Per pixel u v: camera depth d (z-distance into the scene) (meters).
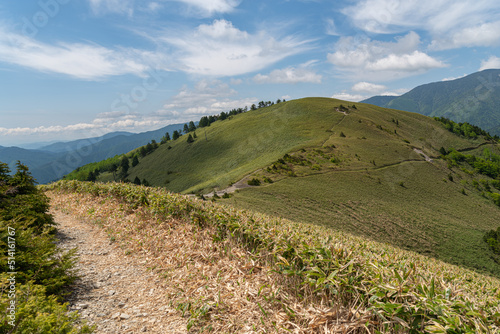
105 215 9.74
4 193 7.23
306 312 3.21
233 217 6.11
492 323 2.42
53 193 16.33
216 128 170.12
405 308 2.61
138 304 4.05
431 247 51.50
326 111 154.12
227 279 4.38
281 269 3.92
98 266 5.59
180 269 5.09
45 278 3.97
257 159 114.50
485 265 46.72
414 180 86.19
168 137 194.25
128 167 150.25
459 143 128.12
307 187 77.00
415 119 157.25
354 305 2.99
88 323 3.45
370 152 104.81
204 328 3.37
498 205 77.19
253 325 3.29
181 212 7.73
